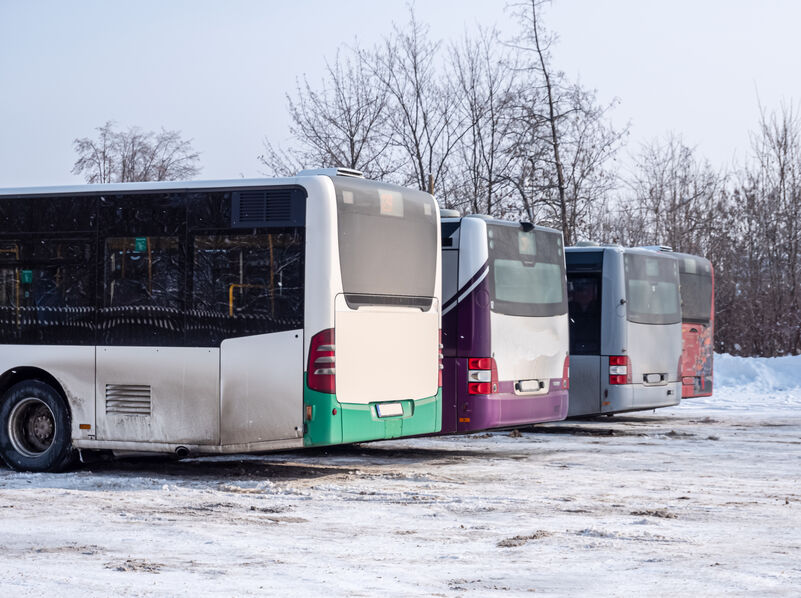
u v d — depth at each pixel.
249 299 11.86
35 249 12.88
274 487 11.34
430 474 12.56
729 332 43.38
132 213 12.45
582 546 8.14
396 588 6.64
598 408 19.56
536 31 38.91
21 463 12.82
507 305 15.31
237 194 12.00
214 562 7.44
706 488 11.49
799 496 10.92
